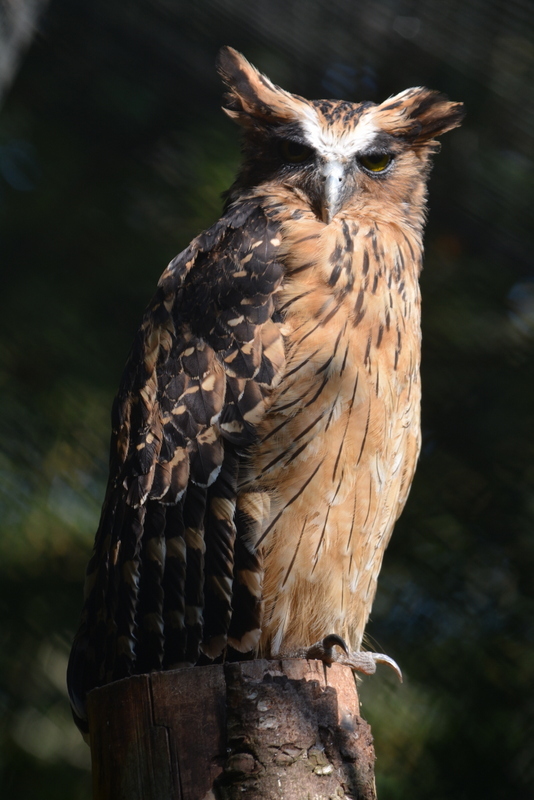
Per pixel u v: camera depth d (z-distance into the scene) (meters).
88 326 11.10
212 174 11.04
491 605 9.34
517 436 9.58
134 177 11.32
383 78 8.48
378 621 9.48
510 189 9.09
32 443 10.50
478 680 9.14
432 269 10.09
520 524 9.35
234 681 4.87
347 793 4.82
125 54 10.48
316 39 8.36
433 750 9.06
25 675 10.25
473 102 8.47
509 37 7.86
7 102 11.40
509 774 8.89
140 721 4.84
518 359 9.84
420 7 7.90
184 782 4.72
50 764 10.60
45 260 11.38
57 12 10.09
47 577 10.35
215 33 9.39
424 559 9.48
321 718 4.89
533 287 9.94
